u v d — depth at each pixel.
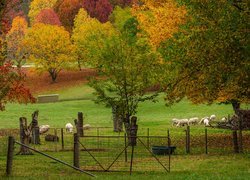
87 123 59.78
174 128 52.03
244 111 46.72
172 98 35.25
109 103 38.94
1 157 29.67
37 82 105.38
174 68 31.89
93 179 20.33
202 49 28.08
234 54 27.45
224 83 29.39
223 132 46.31
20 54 98.38
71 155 30.47
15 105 80.75
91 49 38.75
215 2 27.30
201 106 73.88
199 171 23.25
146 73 37.91
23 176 21.19
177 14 33.81
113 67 38.41
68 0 123.56
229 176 20.11
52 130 51.28
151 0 40.38
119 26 52.28
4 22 26.61
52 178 20.56
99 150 33.34
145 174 22.28
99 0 121.38
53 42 101.00
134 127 37.50
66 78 106.81
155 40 35.09
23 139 31.20
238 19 26.52
